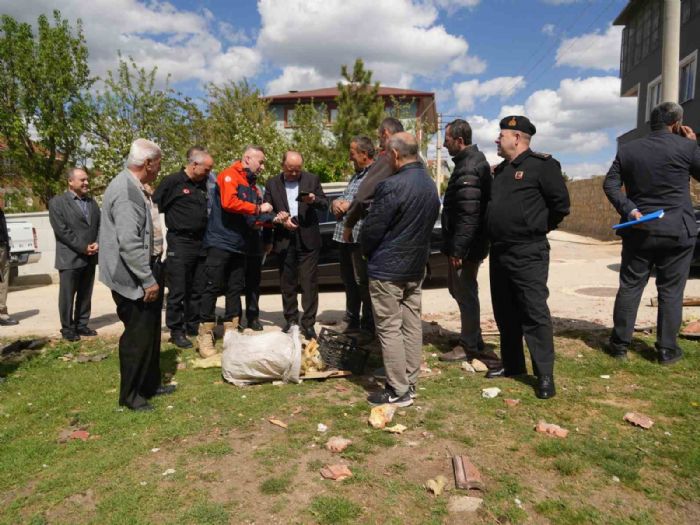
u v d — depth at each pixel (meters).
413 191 3.47
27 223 10.61
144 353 3.77
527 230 3.80
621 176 4.48
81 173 5.98
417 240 3.56
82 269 6.07
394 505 2.54
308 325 5.52
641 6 23.52
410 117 27.92
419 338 3.85
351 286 5.64
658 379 4.11
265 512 2.50
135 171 3.61
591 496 2.61
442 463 2.92
